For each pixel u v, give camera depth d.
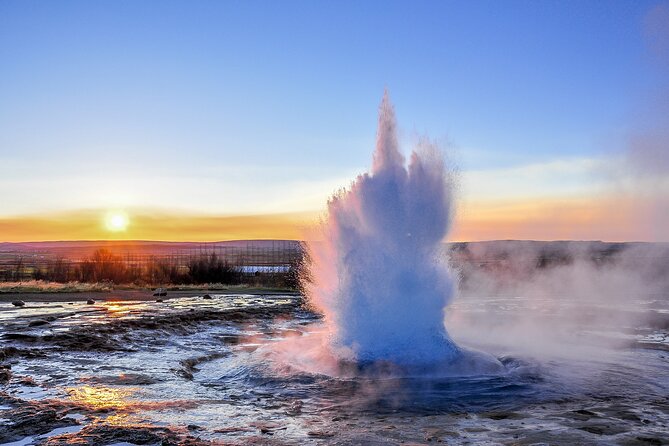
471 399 7.53
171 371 9.37
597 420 6.41
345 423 6.34
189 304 20.81
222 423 6.23
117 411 6.53
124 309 18.42
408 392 7.88
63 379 8.38
